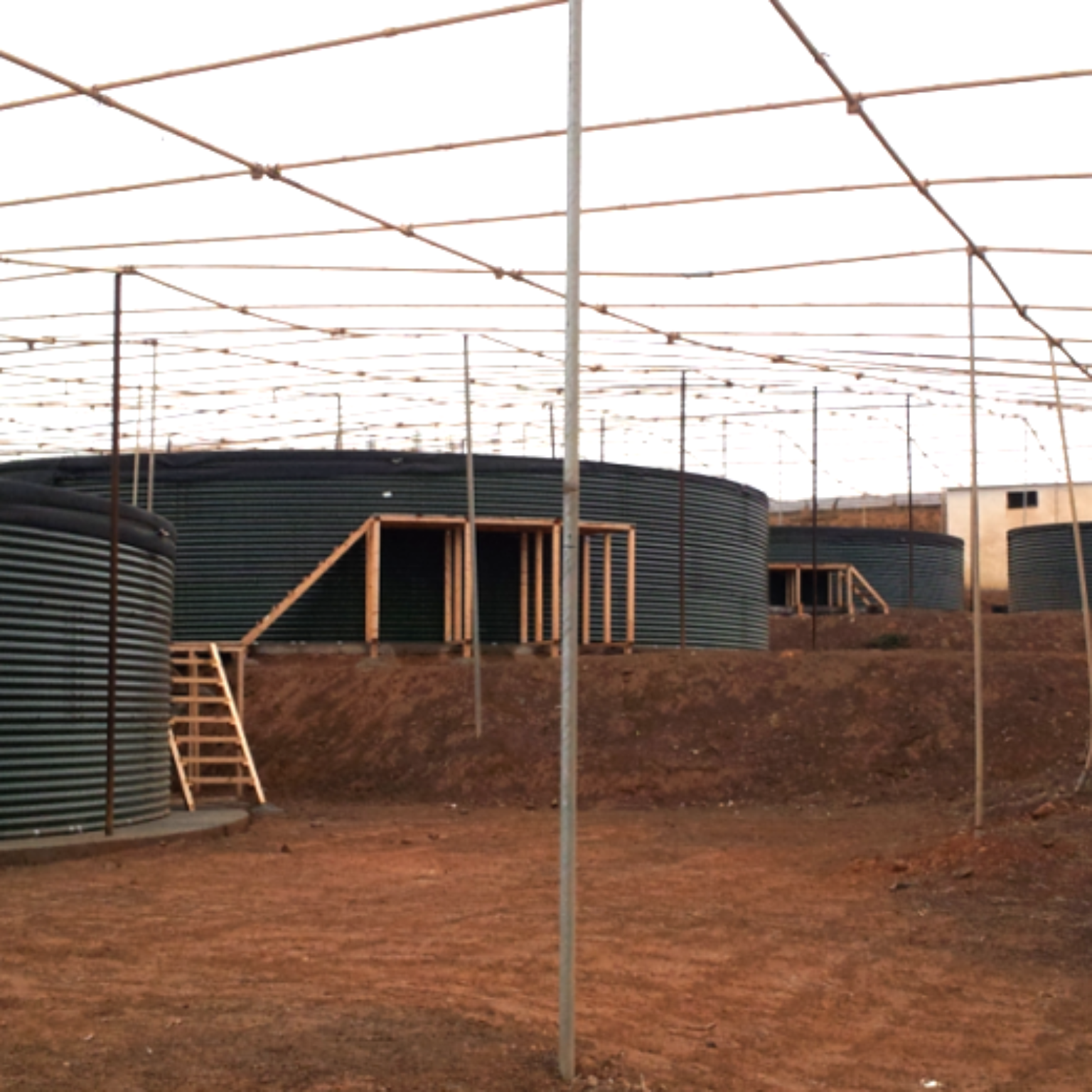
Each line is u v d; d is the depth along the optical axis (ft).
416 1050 24.25
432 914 38.47
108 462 103.35
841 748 76.28
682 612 92.17
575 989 26.86
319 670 90.53
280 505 100.32
